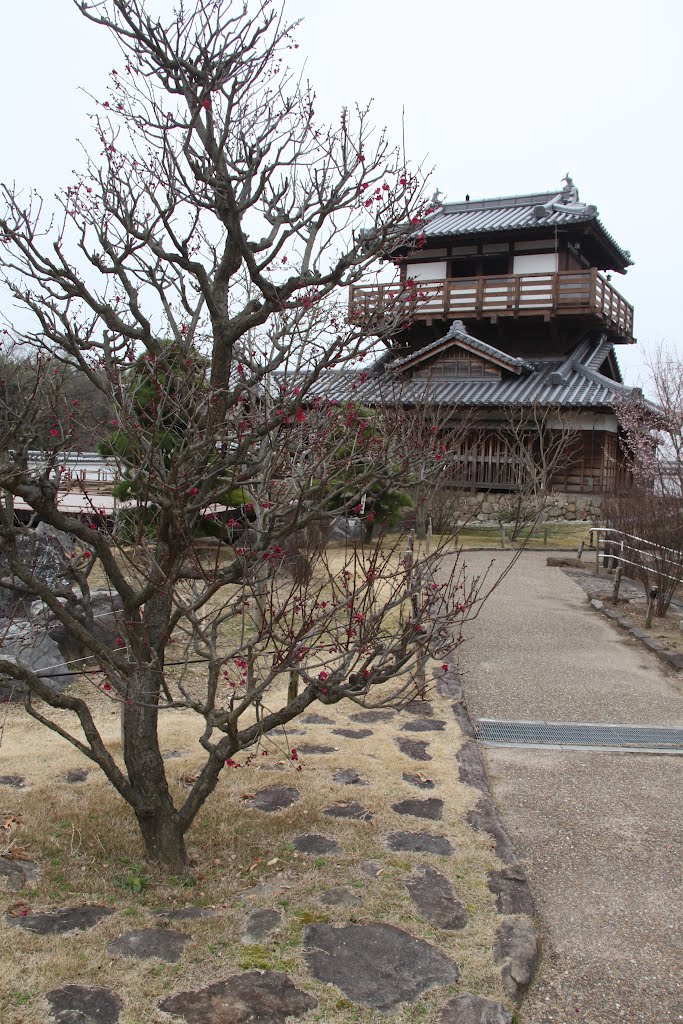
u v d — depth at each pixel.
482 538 18.72
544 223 22.92
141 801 3.96
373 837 4.49
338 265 3.97
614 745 6.28
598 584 13.56
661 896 4.14
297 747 5.82
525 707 7.17
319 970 3.29
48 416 4.44
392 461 4.23
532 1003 3.30
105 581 8.98
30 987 3.08
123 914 3.61
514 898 3.96
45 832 4.34
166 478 3.58
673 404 20.81
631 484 20.30
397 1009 3.09
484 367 22.77
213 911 3.68
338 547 11.94
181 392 4.33
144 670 3.97
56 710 6.41
